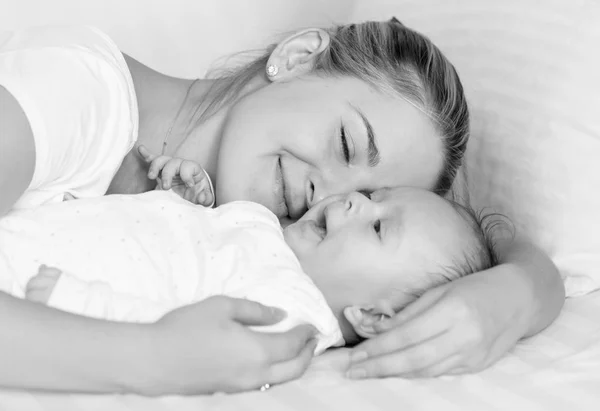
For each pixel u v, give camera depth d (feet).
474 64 5.29
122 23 5.91
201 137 4.66
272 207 4.35
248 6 6.27
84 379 3.07
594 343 3.99
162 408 3.15
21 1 5.65
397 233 4.03
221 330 3.20
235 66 5.78
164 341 3.11
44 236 3.61
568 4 4.96
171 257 3.70
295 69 4.60
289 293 3.61
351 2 6.51
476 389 3.56
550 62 4.91
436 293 3.79
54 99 3.73
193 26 6.14
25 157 3.58
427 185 4.63
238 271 3.67
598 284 4.60
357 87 4.42
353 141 4.27
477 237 4.31
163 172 4.28
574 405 3.49
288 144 4.26
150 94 4.77
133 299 3.43
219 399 3.26
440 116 4.53
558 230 4.68
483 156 5.11
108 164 4.09
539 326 4.08
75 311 3.32
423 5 5.77
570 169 4.69
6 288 3.48
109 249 3.60
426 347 3.58
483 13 5.36
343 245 3.99
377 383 3.54
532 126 4.88
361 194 4.15
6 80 3.65
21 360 3.01
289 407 3.27
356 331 4.00
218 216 4.01
